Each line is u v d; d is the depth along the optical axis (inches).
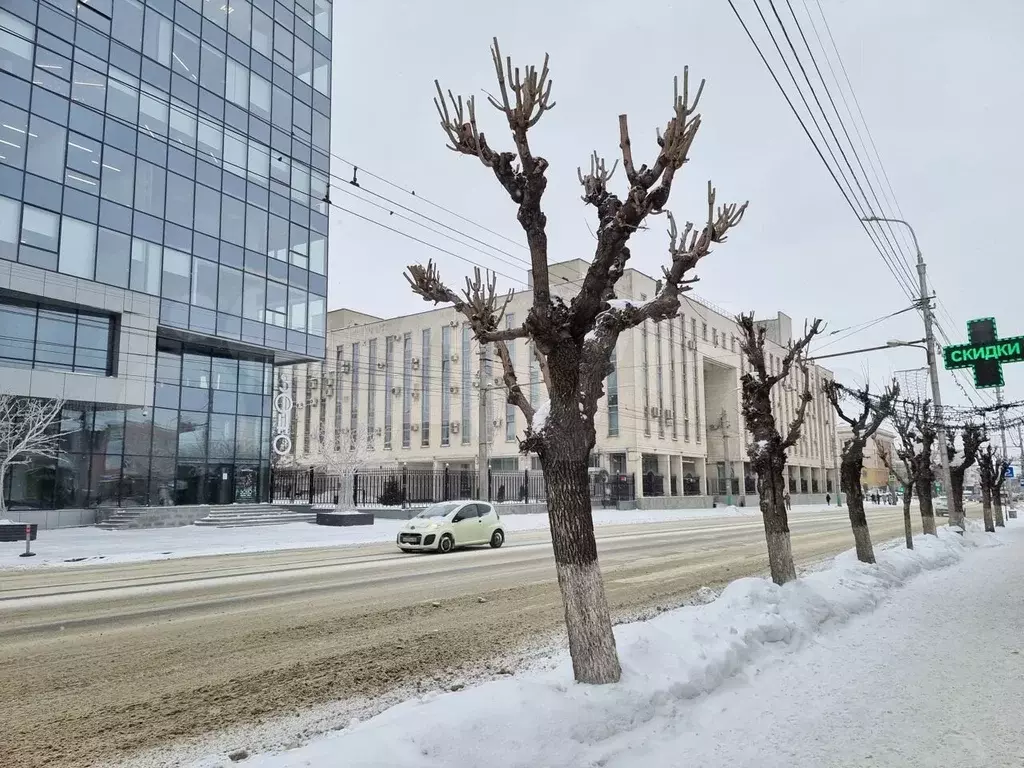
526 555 692.1
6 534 813.2
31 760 175.2
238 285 1252.5
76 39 1051.3
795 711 199.6
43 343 1004.6
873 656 263.9
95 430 1106.1
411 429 2384.4
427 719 167.0
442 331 2342.5
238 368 1327.5
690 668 218.8
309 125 1429.6
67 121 1030.4
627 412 1995.6
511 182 207.5
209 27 1245.1
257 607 392.2
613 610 370.0
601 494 1927.9
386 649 287.6
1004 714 196.7
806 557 659.4
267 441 1365.7
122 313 1066.7
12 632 327.3
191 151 1194.6
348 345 2603.3
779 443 397.7
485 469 1198.3
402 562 643.5
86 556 727.1
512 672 250.8
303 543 900.0
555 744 161.8
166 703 219.5
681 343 2273.6
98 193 1058.1
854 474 505.0
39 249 983.6
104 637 313.9
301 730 195.8
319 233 1425.9
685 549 745.0
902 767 161.8
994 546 782.5
